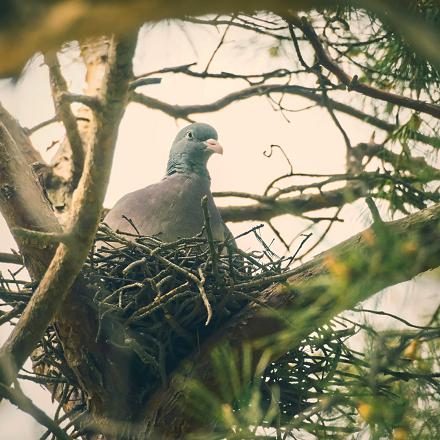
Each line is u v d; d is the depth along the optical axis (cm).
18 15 320
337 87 1118
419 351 593
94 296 894
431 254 570
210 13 331
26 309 850
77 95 663
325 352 890
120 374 916
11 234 922
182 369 894
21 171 938
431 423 515
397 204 998
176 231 1161
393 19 366
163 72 1168
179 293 862
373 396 547
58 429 775
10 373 815
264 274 930
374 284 470
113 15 322
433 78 795
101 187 748
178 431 874
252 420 562
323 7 355
